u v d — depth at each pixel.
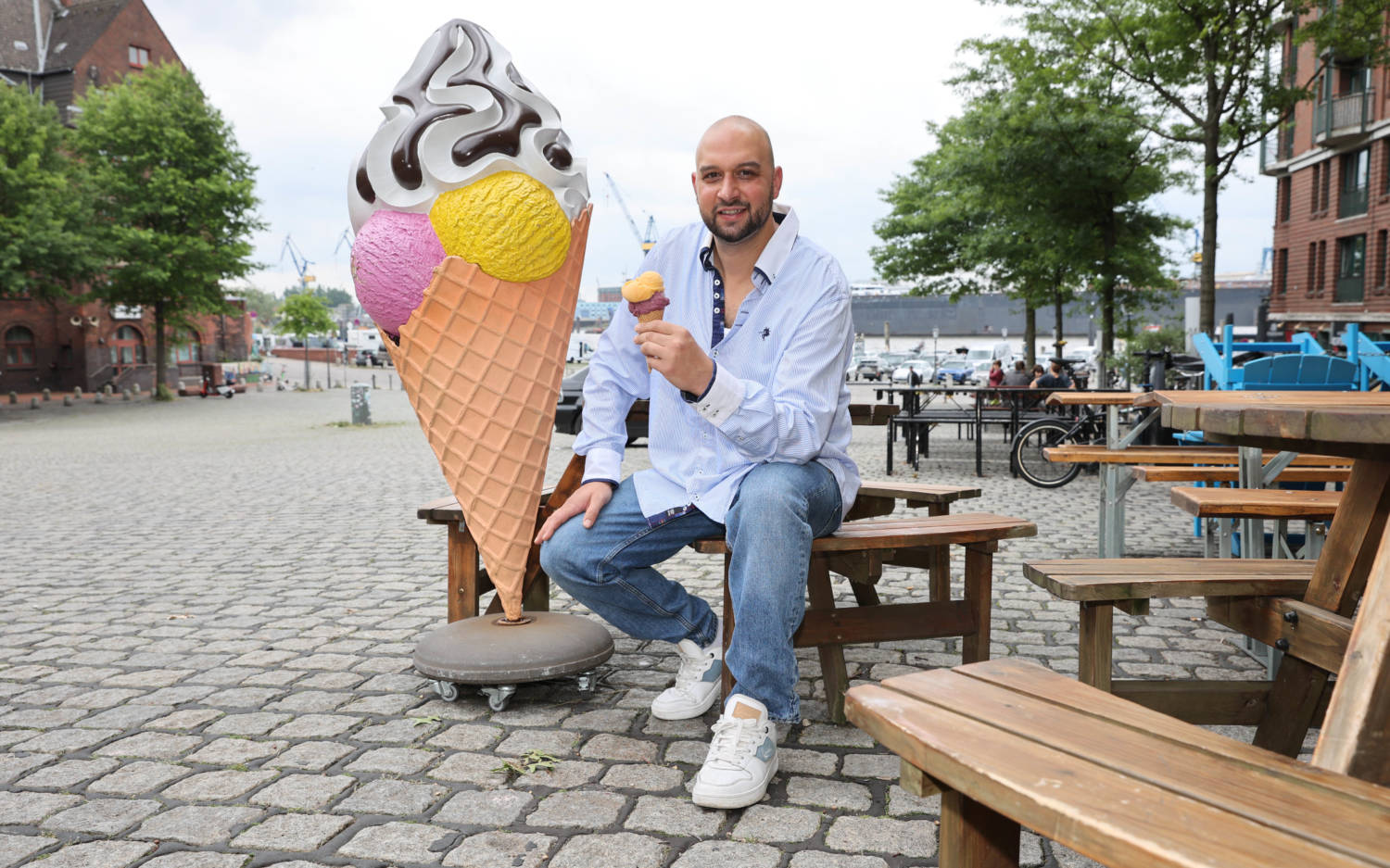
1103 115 15.38
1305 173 36.00
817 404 2.55
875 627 2.90
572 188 3.12
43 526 8.06
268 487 10.84
